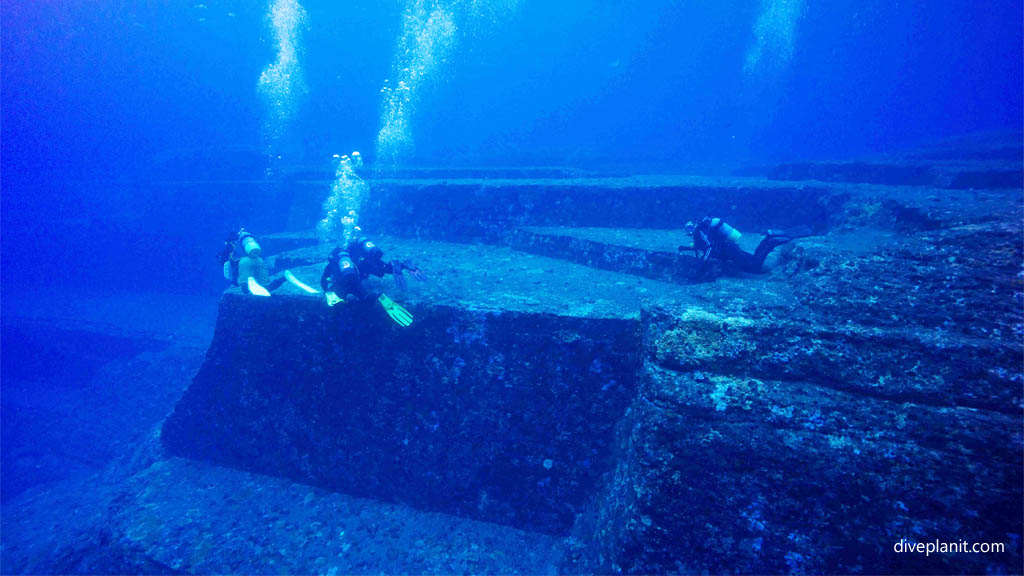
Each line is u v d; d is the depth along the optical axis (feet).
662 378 8.79
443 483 12.45
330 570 11.39
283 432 14.12
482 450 12.14
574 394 11.49
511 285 14.65
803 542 7.15
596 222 22.31
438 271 16.69
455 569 11.07
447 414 12.46
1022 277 8.96
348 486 13.38
